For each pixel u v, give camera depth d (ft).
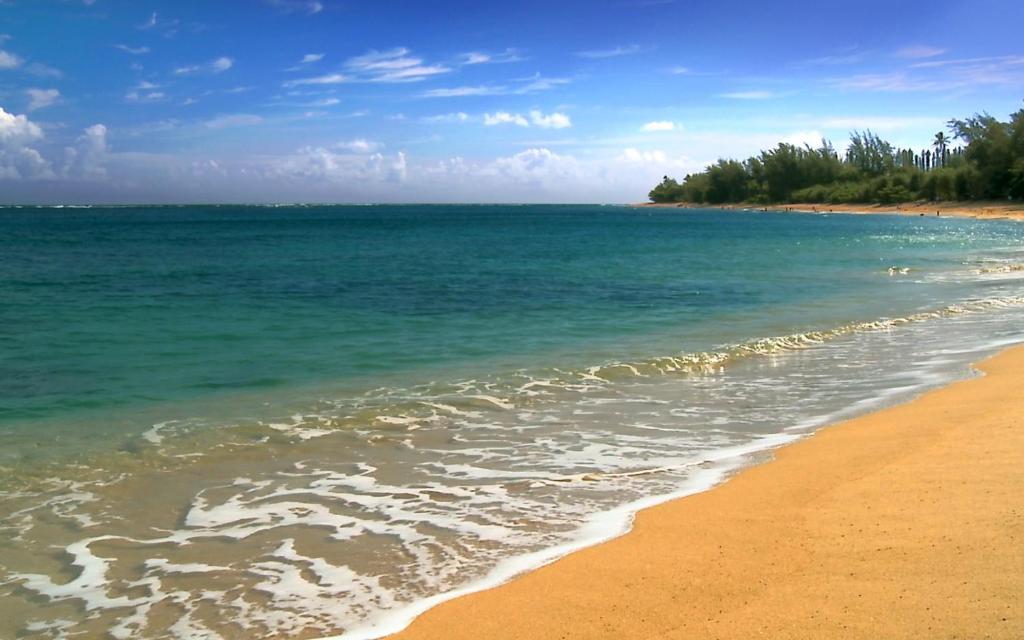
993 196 369.91
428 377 39.81
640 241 185.88
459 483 23.63
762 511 20.34
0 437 28.81
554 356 45.47
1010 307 65.36
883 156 518.37
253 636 14.57
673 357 44.27
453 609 15.35
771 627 13.89
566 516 20.62
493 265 114.93
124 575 17.30
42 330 54.19
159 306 67.26
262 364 43.16
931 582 15.07
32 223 335.06
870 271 102.27
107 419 31.50
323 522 20.44
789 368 42.06
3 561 18.04
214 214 620.49
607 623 14.53
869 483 21.91
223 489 23.20
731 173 643.45
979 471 21.90
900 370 40.70
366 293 78.48
